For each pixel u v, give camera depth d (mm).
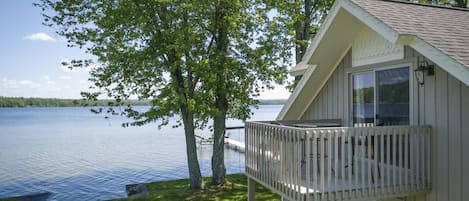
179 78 11898
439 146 5387
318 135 5031
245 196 11484
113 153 27766
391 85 6488
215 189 12672
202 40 12211
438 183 5375
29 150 29578
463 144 4992
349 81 7750
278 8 13008
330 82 8430
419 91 5789
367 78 7211
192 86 12258
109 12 11078
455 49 4520
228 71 12070
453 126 5156
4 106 164750
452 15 6594
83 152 28359
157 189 13508
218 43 12539
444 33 5109
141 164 22844
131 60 11344
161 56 11516
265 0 12633
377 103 6836
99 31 11906
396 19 5395
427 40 4664
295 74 9711
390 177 5504
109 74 11812
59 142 35594
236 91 12875
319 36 7148
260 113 94312
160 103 10867
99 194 15273
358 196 5168
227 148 32188
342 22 6770
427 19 5773
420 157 5488
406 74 6125
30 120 80125
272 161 6227
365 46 7160
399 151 5387
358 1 6137
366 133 5250
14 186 17125
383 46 6652
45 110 166875
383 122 6688
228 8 11867
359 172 6309
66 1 11414
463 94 5004
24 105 168000
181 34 10891
